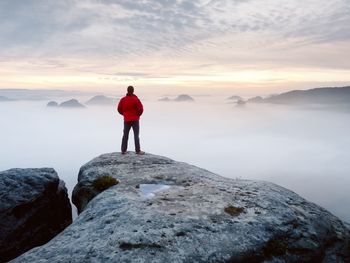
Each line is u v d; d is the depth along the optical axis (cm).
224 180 1315
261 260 806
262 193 1101
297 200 1092
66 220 1722
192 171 1461
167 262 723
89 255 736
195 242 795
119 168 1522
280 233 880
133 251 748
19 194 1440
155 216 904
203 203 1005
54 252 759
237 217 921
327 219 1012
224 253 778
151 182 1283
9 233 1370
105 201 1053
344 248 938
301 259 850
